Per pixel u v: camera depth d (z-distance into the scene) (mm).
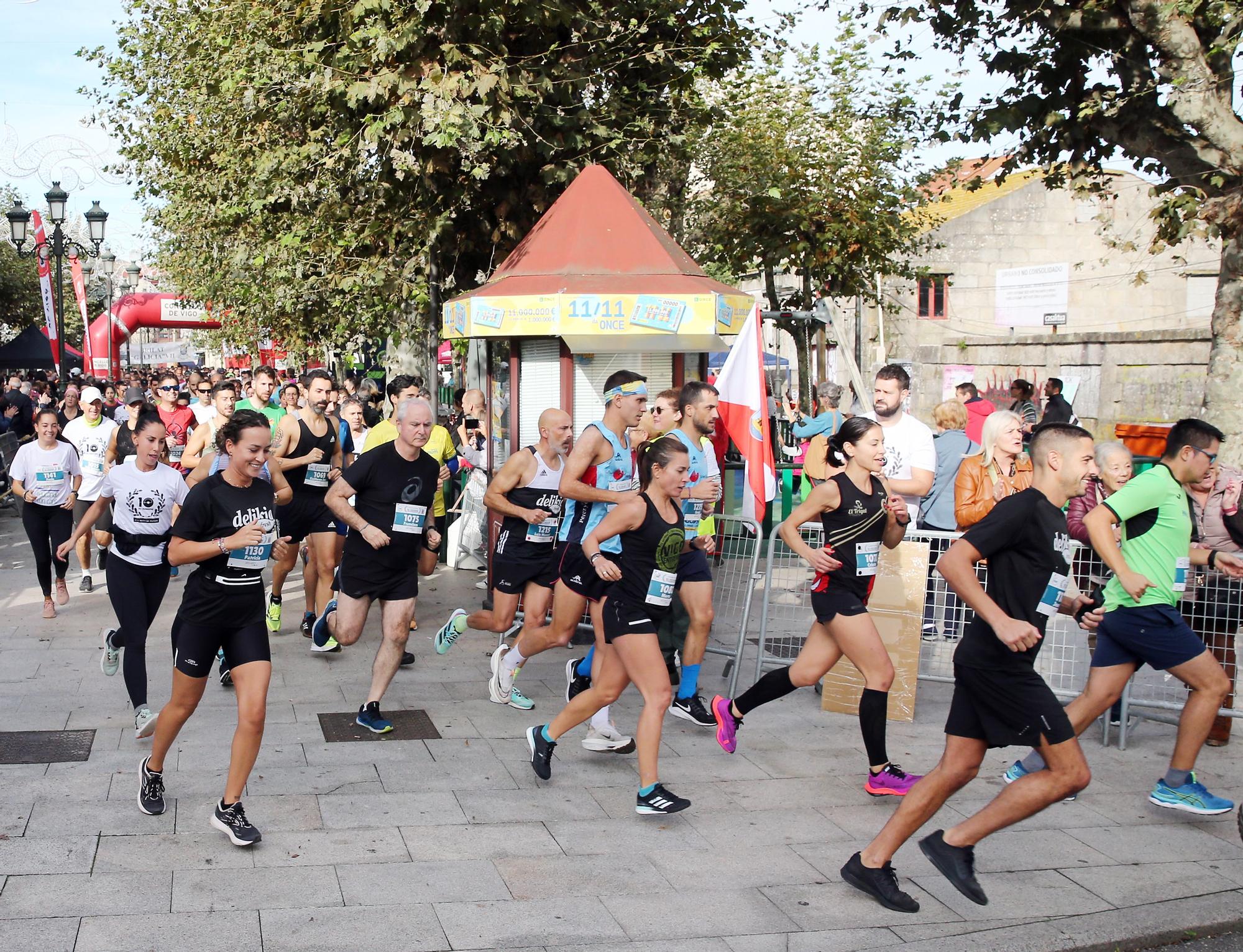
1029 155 12148
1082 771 4230
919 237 26281
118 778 5516
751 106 20406
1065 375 27375
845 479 5527
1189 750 5473
